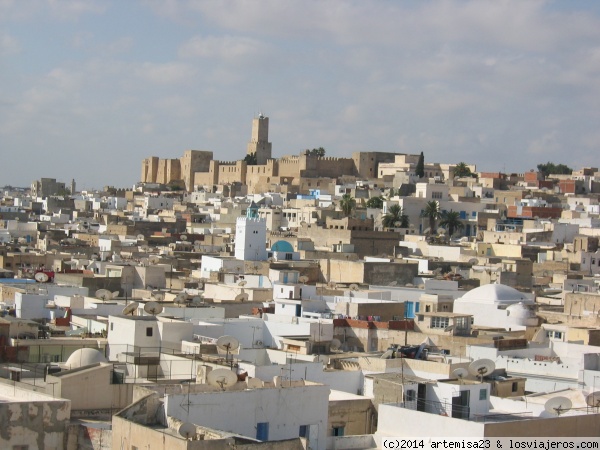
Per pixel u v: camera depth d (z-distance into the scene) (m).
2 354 74.31
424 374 74.75
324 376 70.44
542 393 71.19
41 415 54.34
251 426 55.97
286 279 148.50
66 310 99.94
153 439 50.72
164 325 78.38
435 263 190.50
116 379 63.00
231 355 72.81
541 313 116.12
